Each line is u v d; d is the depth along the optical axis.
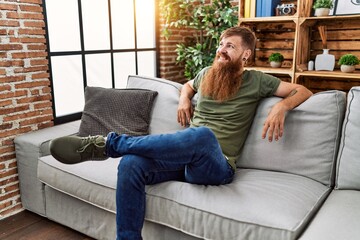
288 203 1.31
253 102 1.74
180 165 1.49
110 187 1.61
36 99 2.33
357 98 1.54
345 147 1.53
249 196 1.36
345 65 2.71
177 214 1.42
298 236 1.19
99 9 3.01
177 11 3.59
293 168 1.64
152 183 1.51
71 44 2.79
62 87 2.76
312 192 1.45
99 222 1.77
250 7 3.07
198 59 3.50
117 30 3.24
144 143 1.40
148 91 2.22
